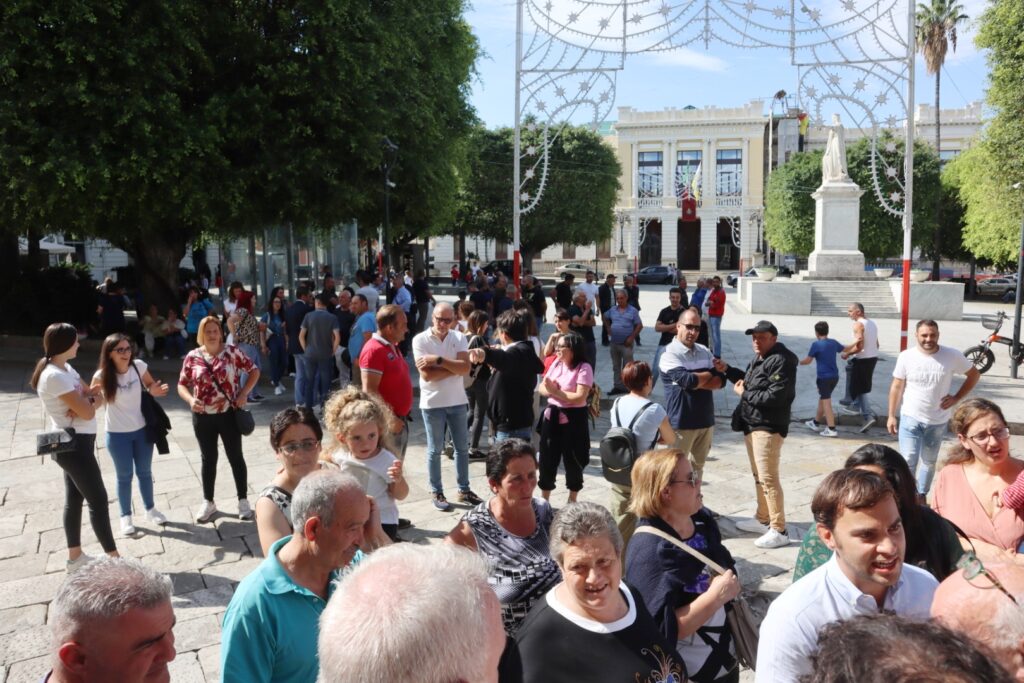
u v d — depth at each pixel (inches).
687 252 2343.8
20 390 472.7
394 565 59.3
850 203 965.2
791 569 210.8
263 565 100.1
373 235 895.1
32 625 183.0
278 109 547.5
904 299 448.5
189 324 563.2
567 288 653.9
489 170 1755.7
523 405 249.1
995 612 68.1
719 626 119.3
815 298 944.9
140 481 242.5
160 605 74.3
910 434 245.6
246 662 94.5
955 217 1486.2
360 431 164.4
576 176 1759.4
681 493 120.0
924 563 118.5
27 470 309.3
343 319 447.8
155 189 506.3
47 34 468.8
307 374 397.4
